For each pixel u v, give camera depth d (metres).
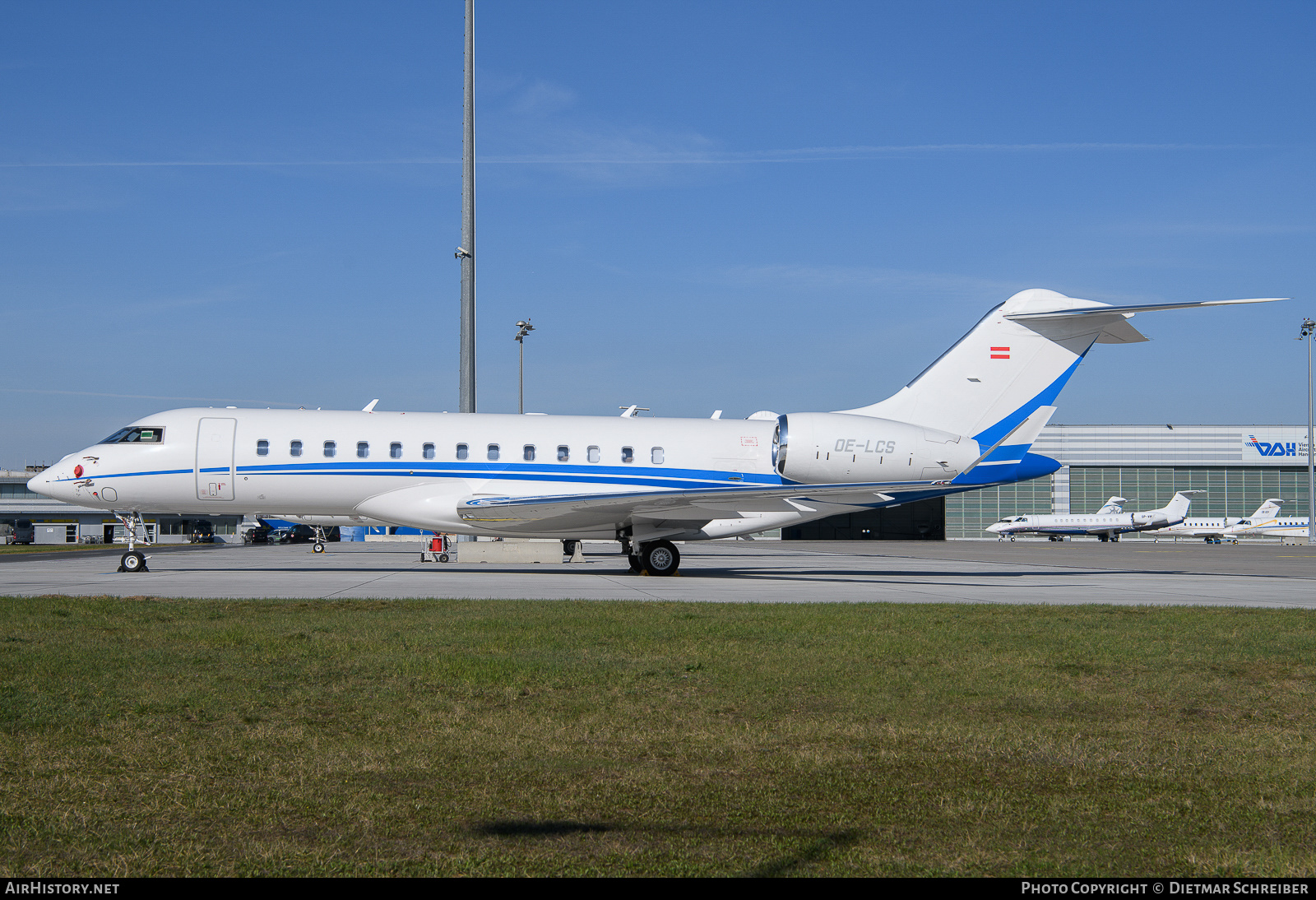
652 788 5.72
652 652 10.23
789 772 6.09
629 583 20.73
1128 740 6.99
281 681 8.54
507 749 6.52
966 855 4.72
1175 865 4.62
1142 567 33.94
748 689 8.50
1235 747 6.81
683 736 6.92
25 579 20.91
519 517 22.03
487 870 4.46
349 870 4.45
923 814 5.33
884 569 29.89
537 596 17.14
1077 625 12.84
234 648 10.17
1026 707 8.00
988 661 9.93
